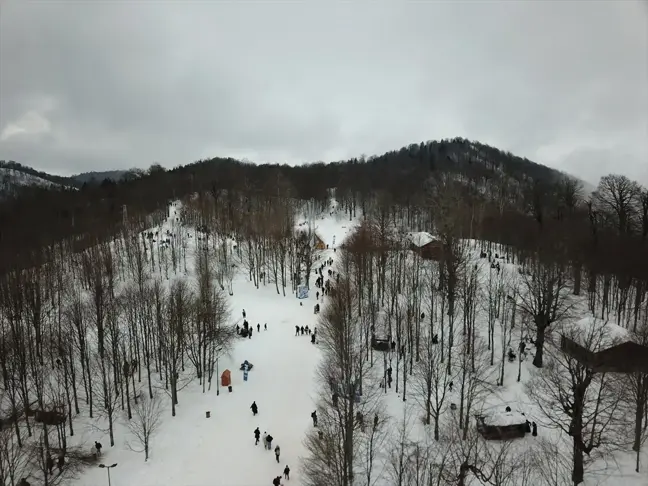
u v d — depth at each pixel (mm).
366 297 80750
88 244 103875
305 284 101312
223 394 58781
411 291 74312
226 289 100750
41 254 88312
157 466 45125
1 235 93250
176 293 69625
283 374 63344
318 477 38938
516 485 36469
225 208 134250
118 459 46406
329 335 60281
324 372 54812
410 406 51562
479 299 70688
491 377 56188
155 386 59656
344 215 164000
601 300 76375
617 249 69875
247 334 76000
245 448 47469
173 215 155250
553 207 114188
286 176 187000
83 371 54125
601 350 46531
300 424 51406
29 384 57156
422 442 44344
